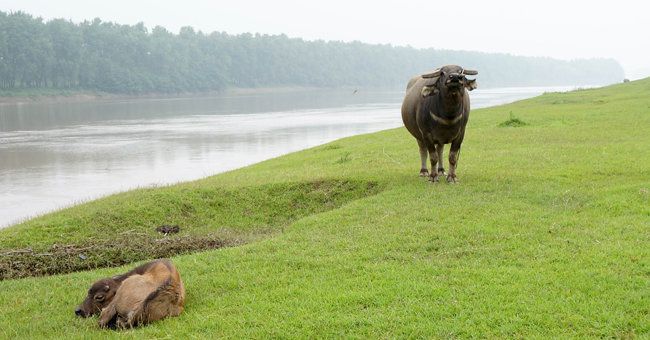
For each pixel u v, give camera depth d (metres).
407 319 5.49
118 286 6.07
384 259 7.31
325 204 11.72
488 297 5.84
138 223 11.02
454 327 5.27
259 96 109.44
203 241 9.87
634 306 5.43
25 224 10.89
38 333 5.70
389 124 40.47
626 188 9.61
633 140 15.32
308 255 7.65
